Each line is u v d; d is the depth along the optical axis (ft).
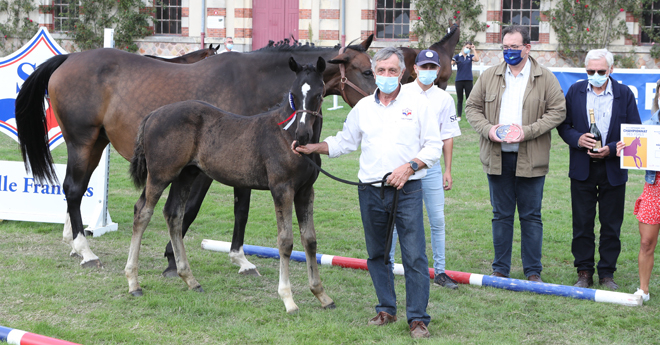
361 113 12.78
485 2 58.80
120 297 15.14
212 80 17.46
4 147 36.76
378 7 61.41
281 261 14.25
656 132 14.01
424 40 60.59
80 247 17.83
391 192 12.61
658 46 55.67
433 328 13.33
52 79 18.34
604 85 15.76
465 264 18.34
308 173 13.99
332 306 14.62
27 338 11.34
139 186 15.66
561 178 30.99
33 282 15.94
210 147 14.74
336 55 17.61
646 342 12.63
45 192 22.20
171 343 12.45
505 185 16.66
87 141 18.33
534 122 15.99
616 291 15.67
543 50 58.34
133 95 17.67
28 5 64.75
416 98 12.60
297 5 62.75
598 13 56.85
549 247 19.90
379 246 13.38
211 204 25.84
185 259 15.79
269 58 17.54
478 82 16.87
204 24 63.36
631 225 22.48
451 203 26.30
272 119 14.11
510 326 13.52
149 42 64.90
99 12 65.10
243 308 14.42
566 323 13.65
